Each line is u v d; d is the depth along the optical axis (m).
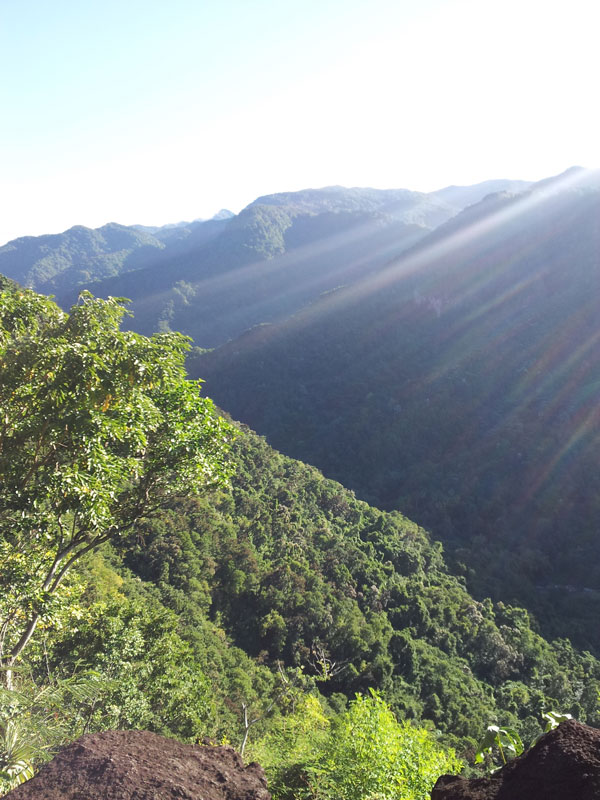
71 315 7.89
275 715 11.38
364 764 5.36
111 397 7.48
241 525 48.81
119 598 22.50
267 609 39.00
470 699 36.84
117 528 9.01
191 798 2.51
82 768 2.63
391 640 38.97
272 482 59.94
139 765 2.71
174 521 43.06
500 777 2.47
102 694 10.91
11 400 7.08
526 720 34.00
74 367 6.95
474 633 45.06
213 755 3.07
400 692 35.72
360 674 35.34
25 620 8.86
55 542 9.12
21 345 7.02
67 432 6.95
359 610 41.09
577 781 2.06
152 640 15.74
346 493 67.31
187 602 35.53
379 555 53.50
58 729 5.22
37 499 7.44
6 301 7.41
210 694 19.86
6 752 4.37
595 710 37.50
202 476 9.23
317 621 37.91
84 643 13.13
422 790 5.02
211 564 41.19
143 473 8.47
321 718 9.09
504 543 75.06
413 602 45.19
